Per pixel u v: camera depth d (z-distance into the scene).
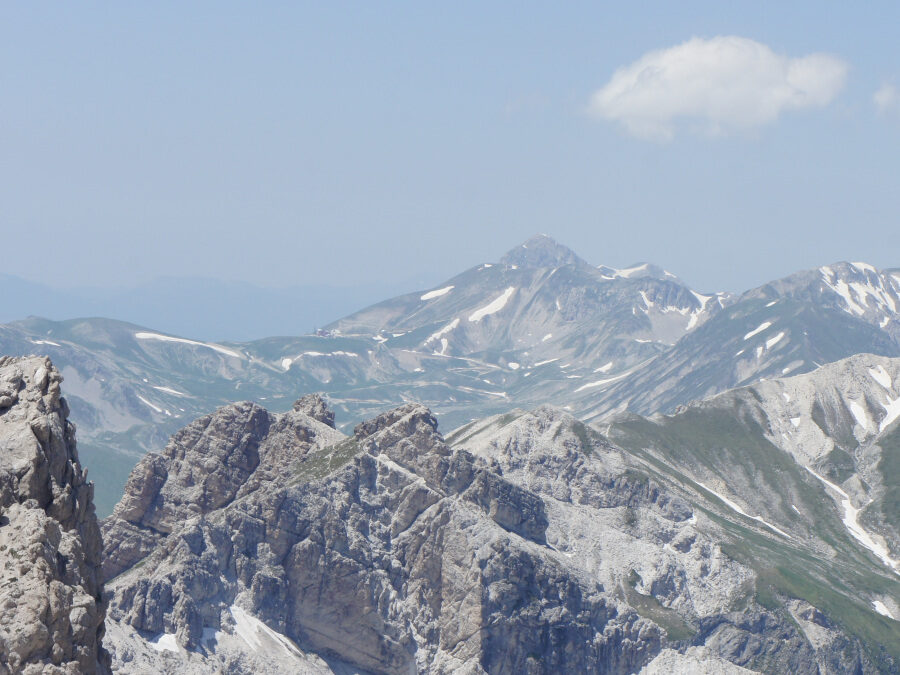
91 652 53.94
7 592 51.72
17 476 57.19
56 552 55.38
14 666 50.34
